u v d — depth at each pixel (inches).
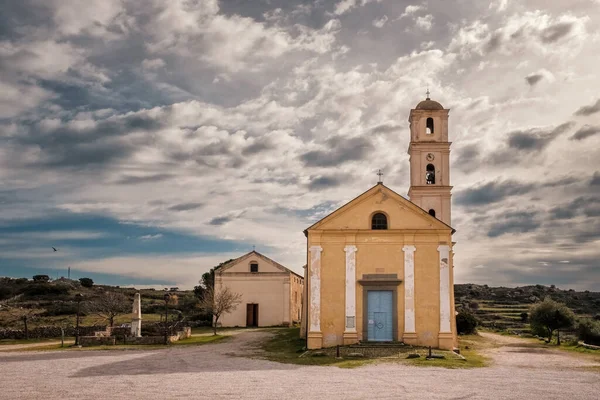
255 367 1091.9
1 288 3390.7
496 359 1312.7
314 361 1208.2
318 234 1496.1
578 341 1808.6
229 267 2564.0
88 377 925.2
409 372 1015.6
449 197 1759.4
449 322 1443.2
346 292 1467.8
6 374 960.9
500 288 4635.8
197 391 786.2
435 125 1804.9
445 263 1469.0
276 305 2527.1
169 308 3112.7
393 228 1488.7
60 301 3038.9
